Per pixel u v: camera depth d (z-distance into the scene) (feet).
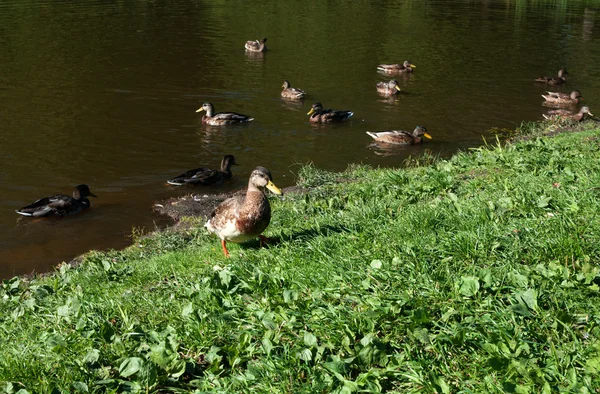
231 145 59.67
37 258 37.29
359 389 13.56
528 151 41.37
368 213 28.71
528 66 95.04
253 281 20.03
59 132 60.75
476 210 24.79
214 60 93.76
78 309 20.51
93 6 138.72
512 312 15.34
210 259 27.07
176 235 37.93
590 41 114.93
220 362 15.94
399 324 16.02
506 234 21.04
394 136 60.54
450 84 84.28
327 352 15.42
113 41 102.83
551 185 28.76
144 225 42.06
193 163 54.70
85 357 16.17
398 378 14.11
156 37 108.37
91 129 62.13
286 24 128.26
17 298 25.59
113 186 49.26
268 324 16.67
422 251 20.39
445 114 71.10
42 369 15.92
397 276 18.51
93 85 77.25
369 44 109.50
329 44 109.19
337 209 34.63
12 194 47.01
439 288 17.47
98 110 68.13
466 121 68.59
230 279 20.27
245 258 25.03
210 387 14.74
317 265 21.34
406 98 77.51
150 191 48.49
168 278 25.05
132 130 62.59
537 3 169.78
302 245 24.90
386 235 23.86
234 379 14.62
